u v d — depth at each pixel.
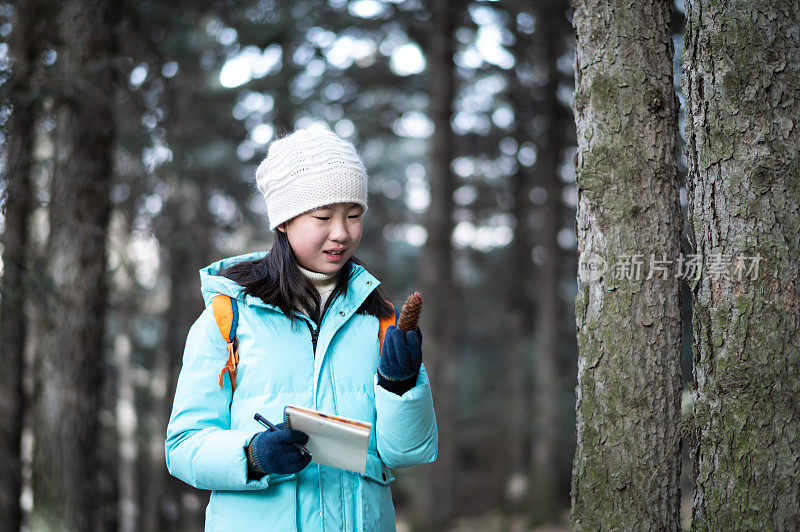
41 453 6.14
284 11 10.58
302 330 1.95
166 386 14.47
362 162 2.01
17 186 5.75
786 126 2.09
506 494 15.25
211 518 1.89
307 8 10.85
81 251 6.30
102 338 6.46
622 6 2.33
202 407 1.89
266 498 1.84
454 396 14.39
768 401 2.07
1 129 5.55
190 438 1.85
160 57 7.68
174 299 14.02
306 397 1.89
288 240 1.98
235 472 1.77
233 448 1.78
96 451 6.40
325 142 1.93
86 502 6.25
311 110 13.45
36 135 6.50
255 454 1.74
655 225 2.29
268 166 1.97
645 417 2.26
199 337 1.94
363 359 1.98
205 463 1.80
